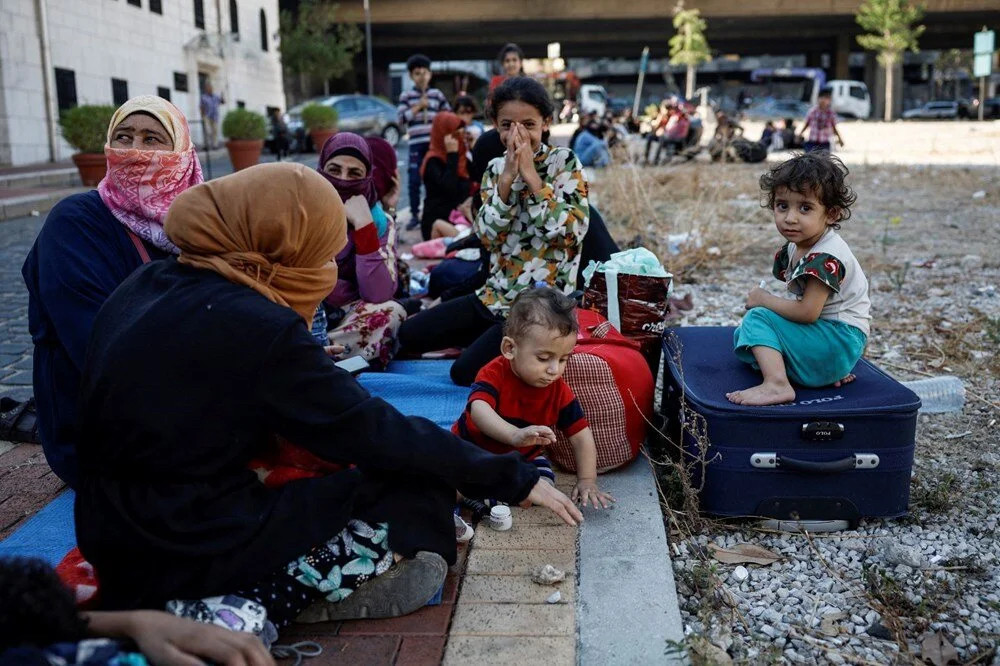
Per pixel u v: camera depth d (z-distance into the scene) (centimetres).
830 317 330
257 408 218
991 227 981
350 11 4322
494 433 312
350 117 2608
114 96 2216
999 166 1666
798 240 328
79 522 225
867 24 4184
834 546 315
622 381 347
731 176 1245
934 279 711
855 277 330
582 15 4322
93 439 219
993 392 458
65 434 296
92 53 2094
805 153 333
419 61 988
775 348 329
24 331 595
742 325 348
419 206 1017
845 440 314
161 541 216
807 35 5088
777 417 311
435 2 4309
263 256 227
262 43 3312
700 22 4184
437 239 800
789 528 324
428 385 438
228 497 224
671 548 312
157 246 311
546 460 331
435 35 4988
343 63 3859
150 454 214
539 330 303
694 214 868
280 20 3847
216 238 224
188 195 226
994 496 350
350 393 225
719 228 875
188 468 218
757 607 278
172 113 312
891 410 311
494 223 420
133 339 214
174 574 220
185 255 231
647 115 2019
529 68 3772
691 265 776
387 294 484
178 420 213
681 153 1703
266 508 228
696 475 327
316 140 2456
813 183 317
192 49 2639
